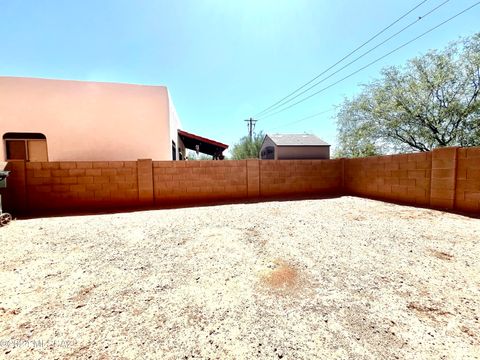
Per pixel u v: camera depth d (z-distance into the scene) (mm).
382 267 2535
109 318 1754
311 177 8156
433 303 1891
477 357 1358
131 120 8234
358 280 2279
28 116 7363
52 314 1797
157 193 6535
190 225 4219
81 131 7797
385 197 6766
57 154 7617
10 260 2787
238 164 7297
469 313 1756
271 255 2898
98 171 6070
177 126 11891
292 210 5441
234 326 1659
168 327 1652
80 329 1632
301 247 3143
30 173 5609
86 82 7816
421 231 3713
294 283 2250
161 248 3156
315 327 1641
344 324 1669
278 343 1491
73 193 5914
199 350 1440
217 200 7074
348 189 8320
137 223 4406
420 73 9977
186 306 1899
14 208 5461
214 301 1969
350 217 4723
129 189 6277
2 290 2131
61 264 2682
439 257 2746
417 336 1536
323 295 2037
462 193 4785
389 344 1472
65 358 1378
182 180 6746
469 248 2967
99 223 4441
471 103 8891
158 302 1957
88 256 2906
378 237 3492
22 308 1873
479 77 8688
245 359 1366
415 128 10508
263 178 7609
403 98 10219
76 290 2143
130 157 8258
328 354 1397
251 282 2277
